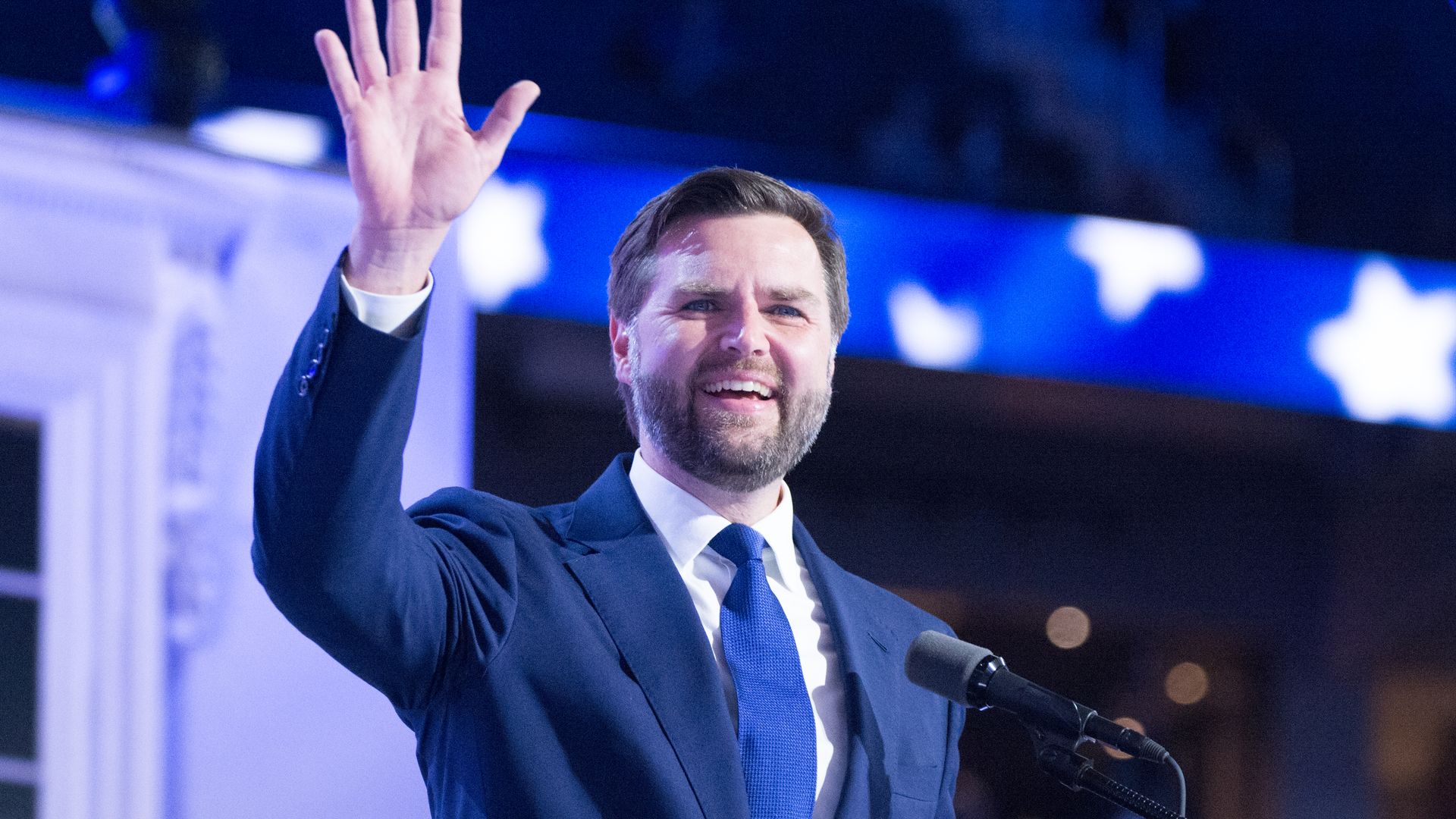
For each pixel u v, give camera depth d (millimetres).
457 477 6035
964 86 13828
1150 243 13328
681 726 3787
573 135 12617
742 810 3703
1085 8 14109
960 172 13625
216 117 10086
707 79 13125
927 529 14938
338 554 3387
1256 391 13445
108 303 5387
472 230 11508
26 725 5180
